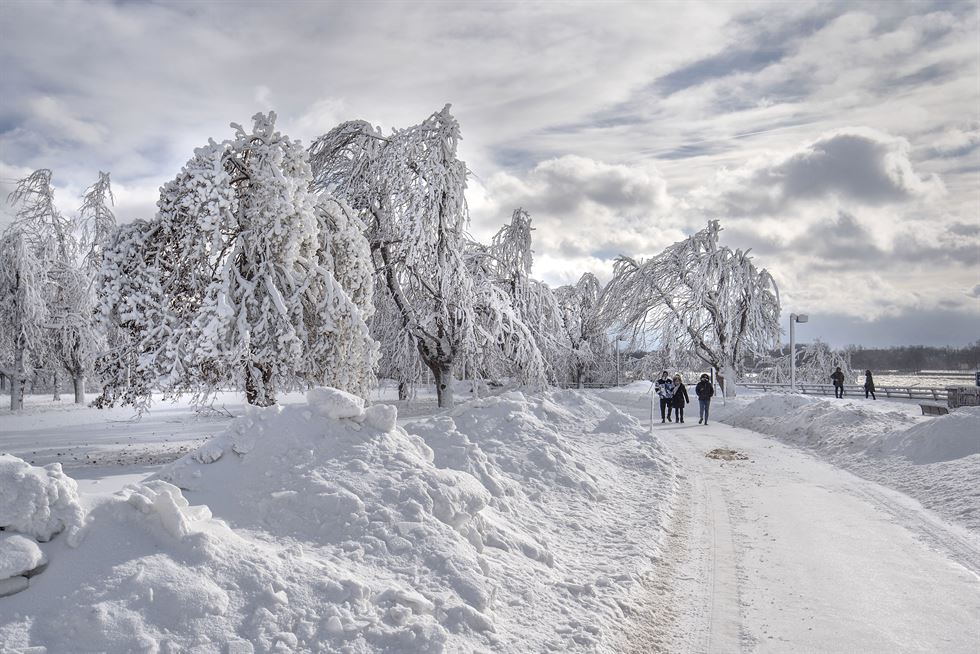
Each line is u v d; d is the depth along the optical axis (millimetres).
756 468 13680
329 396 7098
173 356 15094
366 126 27922
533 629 5020
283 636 4051
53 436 21281
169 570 4289
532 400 15172
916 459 12578
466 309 26453
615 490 10422
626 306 39406
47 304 36625
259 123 17266
